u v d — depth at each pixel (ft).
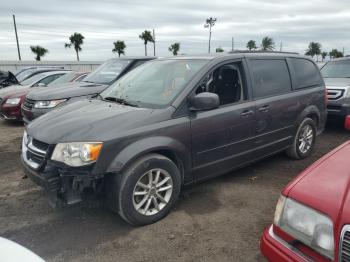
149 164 10.14
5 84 36.09
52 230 10.35
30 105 21.91
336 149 7.82
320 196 5.99
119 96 13.00
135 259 8.91
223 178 14.52
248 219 10.98
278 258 6.26
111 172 9.49
